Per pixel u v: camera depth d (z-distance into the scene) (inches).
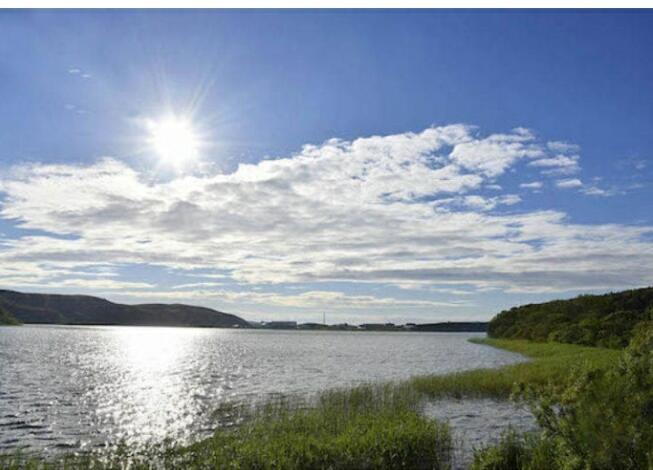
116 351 4852.4
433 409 1304.1
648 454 423.8
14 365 2861.7
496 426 1093.1
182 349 5531.5
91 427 1208.8
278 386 2020.2
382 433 794.8
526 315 6348.4
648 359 490.3
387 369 2866.6
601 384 497.7
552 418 543.5
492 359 3462.1
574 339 3722.9
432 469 745.0
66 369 2805.1
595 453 475.2
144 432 1151.0
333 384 2070.6
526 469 605.6
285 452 718.5
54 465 801.6
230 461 706.2
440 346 6446.9
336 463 711.7
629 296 4665.4
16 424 1228.5
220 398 1694.1
